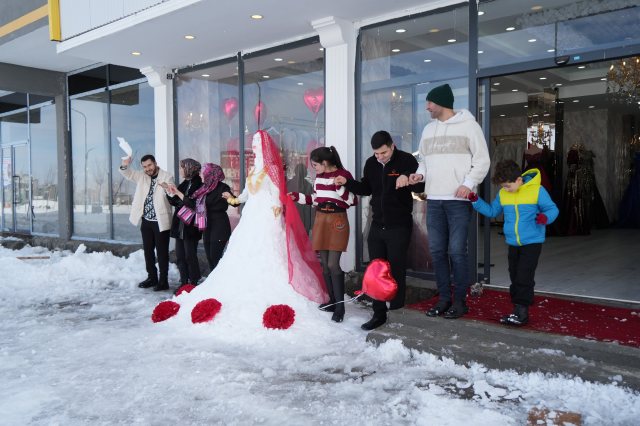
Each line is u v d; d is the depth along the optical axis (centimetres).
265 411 255
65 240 990
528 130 1081
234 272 437
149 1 529
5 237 1164
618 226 1210
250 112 667
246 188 486
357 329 399
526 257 332
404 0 479
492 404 258
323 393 278
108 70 883
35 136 1128
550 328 327
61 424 245
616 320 347
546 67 420
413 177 344
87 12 611
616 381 262
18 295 573
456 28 474
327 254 434
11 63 905
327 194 422
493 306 390
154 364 327
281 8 499
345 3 485
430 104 362
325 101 562
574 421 238
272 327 381
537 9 422
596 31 393
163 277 587
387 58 525
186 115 755
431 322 355
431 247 370
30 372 317
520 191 332
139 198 605
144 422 246
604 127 1257
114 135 886
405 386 288
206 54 684
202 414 254
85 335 398
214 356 341
